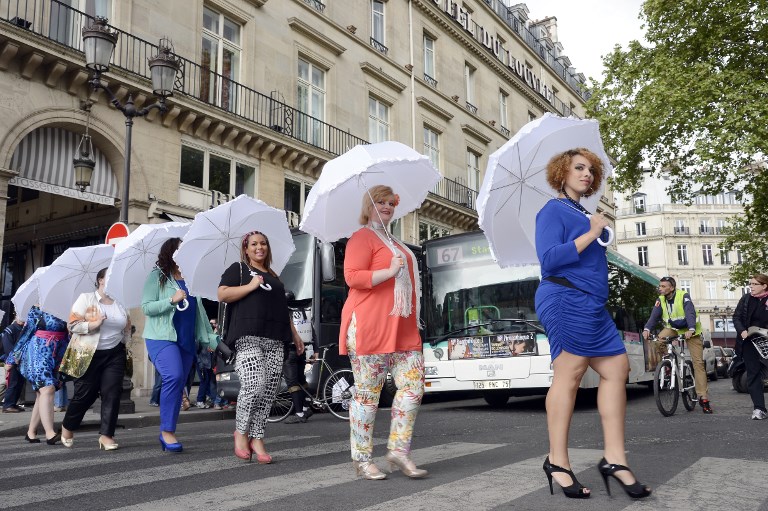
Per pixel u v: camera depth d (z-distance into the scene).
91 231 16.02
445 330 10.50
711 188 22.06
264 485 3.84
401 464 3.99
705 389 8.83
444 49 28.59
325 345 11.01
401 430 4.04
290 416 9.59
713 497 3.32
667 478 3.84
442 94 27.80
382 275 3.99
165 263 5.63
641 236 74.94
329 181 4.27
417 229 25.31
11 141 12.79
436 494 3.46
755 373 7.63
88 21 14.46
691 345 8.91
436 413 10.06
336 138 21.75
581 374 3.45
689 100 19.50
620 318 11.93
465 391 10.41
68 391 10.44
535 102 36.19
